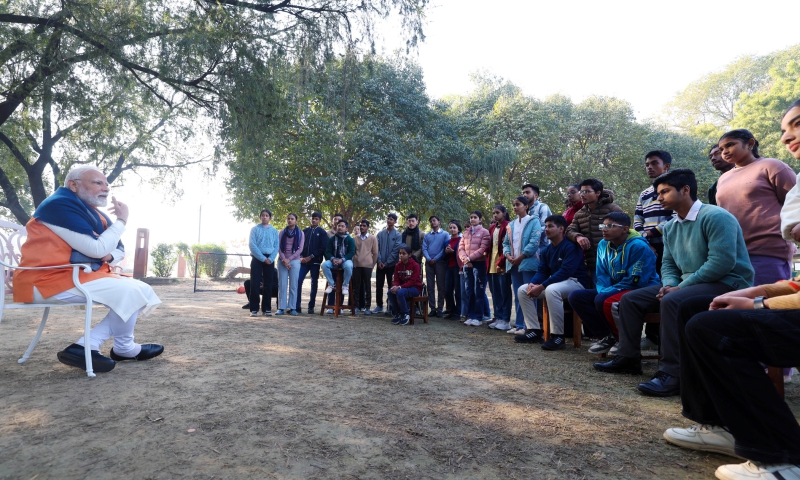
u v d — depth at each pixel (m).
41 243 3.12
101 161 11.16
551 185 20.66
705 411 2.00
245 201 13.73
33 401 2.54
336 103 12.76
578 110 21.73
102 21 7.55
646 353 4.34
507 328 6.00
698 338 1.78
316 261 7.72
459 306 7.27
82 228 3.18
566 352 4.44
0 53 7.40
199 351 4.04
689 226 3.16
